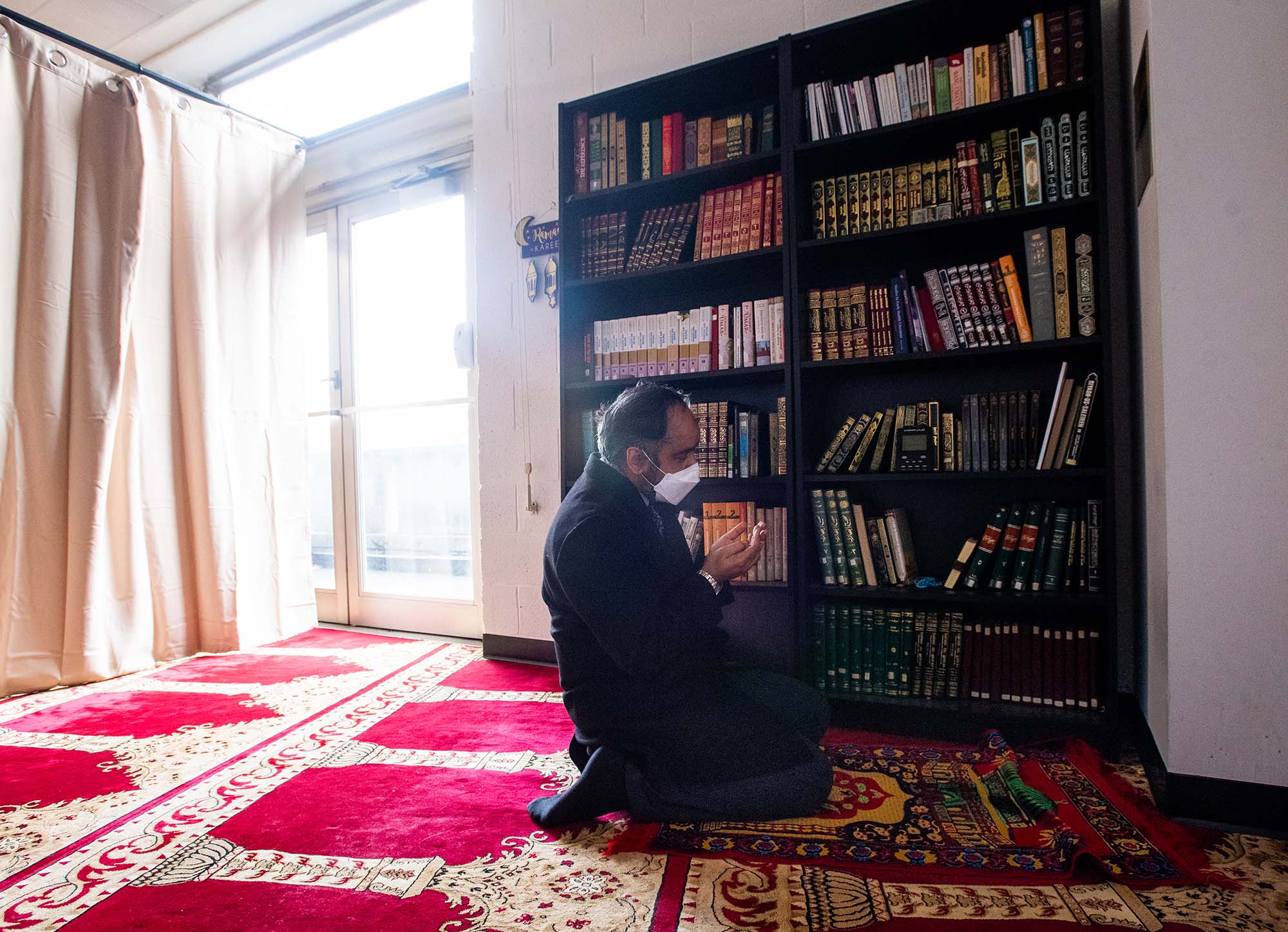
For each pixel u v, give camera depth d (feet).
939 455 6.88
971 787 5.38
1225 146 4.77
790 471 7.06
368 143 12.26
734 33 8.70
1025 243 6.47
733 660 8.58
